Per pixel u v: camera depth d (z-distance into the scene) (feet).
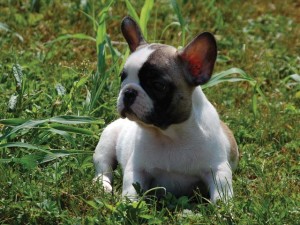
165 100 26.68
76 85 34.55
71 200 26.73
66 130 28.55
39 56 40.60
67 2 48.57
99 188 27.96
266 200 26.71
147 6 35.29
